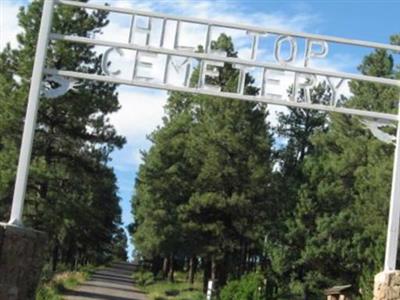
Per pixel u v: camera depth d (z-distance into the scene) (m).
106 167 40.94
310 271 49.69
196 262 71.44
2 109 36.22
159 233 52.97
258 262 60.91
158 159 54.47
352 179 51.41
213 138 49.47
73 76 13.88
